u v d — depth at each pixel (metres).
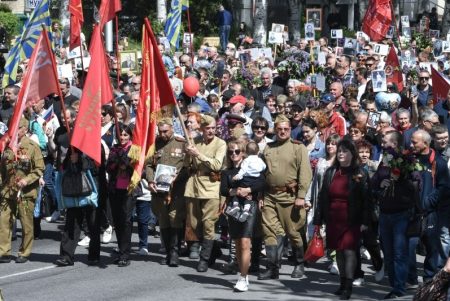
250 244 15.66
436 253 15.37
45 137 20.06
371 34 30.19
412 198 14.22
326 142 16.39
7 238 17.31
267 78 24.47
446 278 9.19
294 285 15.54
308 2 58.62
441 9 64.75
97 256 17.16
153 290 15.08
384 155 14.39
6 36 37.41
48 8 23.27
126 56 28.91
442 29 54.19
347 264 14.47
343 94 22.52
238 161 15.12
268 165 15.83
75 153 16.58
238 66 28.97
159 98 16.52
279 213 15.85
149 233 20.16
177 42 33.03
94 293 14.86
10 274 16.34
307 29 32.50
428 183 14.59
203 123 16.44
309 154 17.36
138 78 23.50
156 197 16.89
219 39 49.69
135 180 16.20
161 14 48.19
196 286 15.40
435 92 21.44
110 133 19.70
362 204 14.42
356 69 24.70
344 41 35.66
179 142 16.84
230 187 15.04
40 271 16.58
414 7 63.03
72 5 23.22
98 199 16.91
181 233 17.36
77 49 26.88
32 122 19.88
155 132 16.66
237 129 17.14
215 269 16.72
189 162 16.55
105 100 16.44
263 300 14.45
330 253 16.50
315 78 23.53
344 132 18.77
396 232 14.29
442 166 14.73
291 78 25.03
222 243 18.64
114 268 16.75
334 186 14.46
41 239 19.61
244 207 14.95
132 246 18.66
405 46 33.28
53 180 20.30
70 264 16.97
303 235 16.00
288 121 15.81
